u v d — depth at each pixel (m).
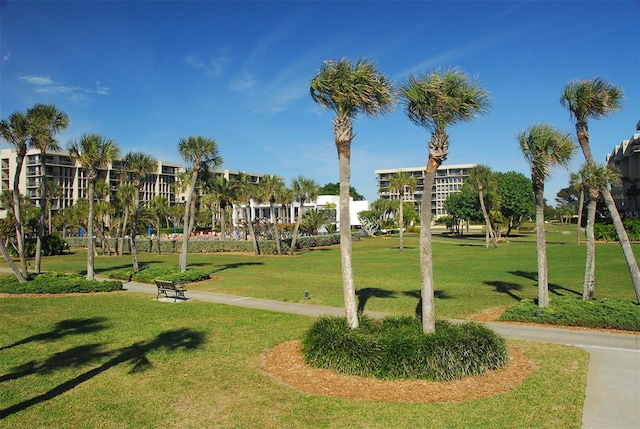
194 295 20.08
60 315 15.90
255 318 14.96
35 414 7.69
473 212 76.56
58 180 93.56
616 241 52.59
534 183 14.43
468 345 9.20
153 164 30.42
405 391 8.31
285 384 8.84
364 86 10.11
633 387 8.45
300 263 36.44
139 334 13.01
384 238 79.44
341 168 10.58
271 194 47.47
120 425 7.24
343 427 6.98
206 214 81.25
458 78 9.95
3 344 12.10
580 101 14.48
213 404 7.97
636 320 12.56
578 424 6.95
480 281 23.61
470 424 6.97
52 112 22.73
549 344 11.41
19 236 23.19
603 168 14.89
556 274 25.89
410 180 46.91
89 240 23.59
